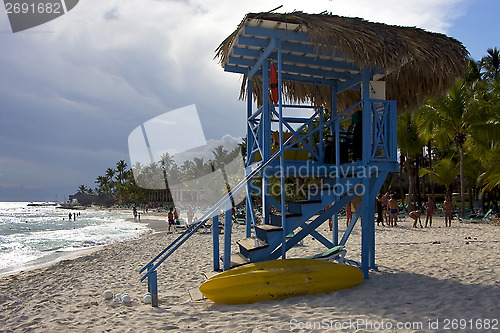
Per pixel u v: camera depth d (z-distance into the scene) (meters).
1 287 8.16
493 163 20.66
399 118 25.86
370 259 6.94
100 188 132.38
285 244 5.86
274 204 7.18
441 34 6.70
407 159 27.23
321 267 5.39
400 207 29.39
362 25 6.12
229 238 5.80
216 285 5.10
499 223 18.16
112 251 13.77
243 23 5.91
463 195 22.27
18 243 23.22
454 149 29.92
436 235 13.05
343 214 24.52
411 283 5.75
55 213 92.38
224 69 7.84
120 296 5.97
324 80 7.99
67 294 6.83
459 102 21.12
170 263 9.70
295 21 5.81
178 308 5.14
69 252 16.88
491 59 28.41
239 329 3.95
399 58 5.88
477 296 4.91
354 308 4.52
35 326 4.69
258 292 5.08
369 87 6.73
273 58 6.82
